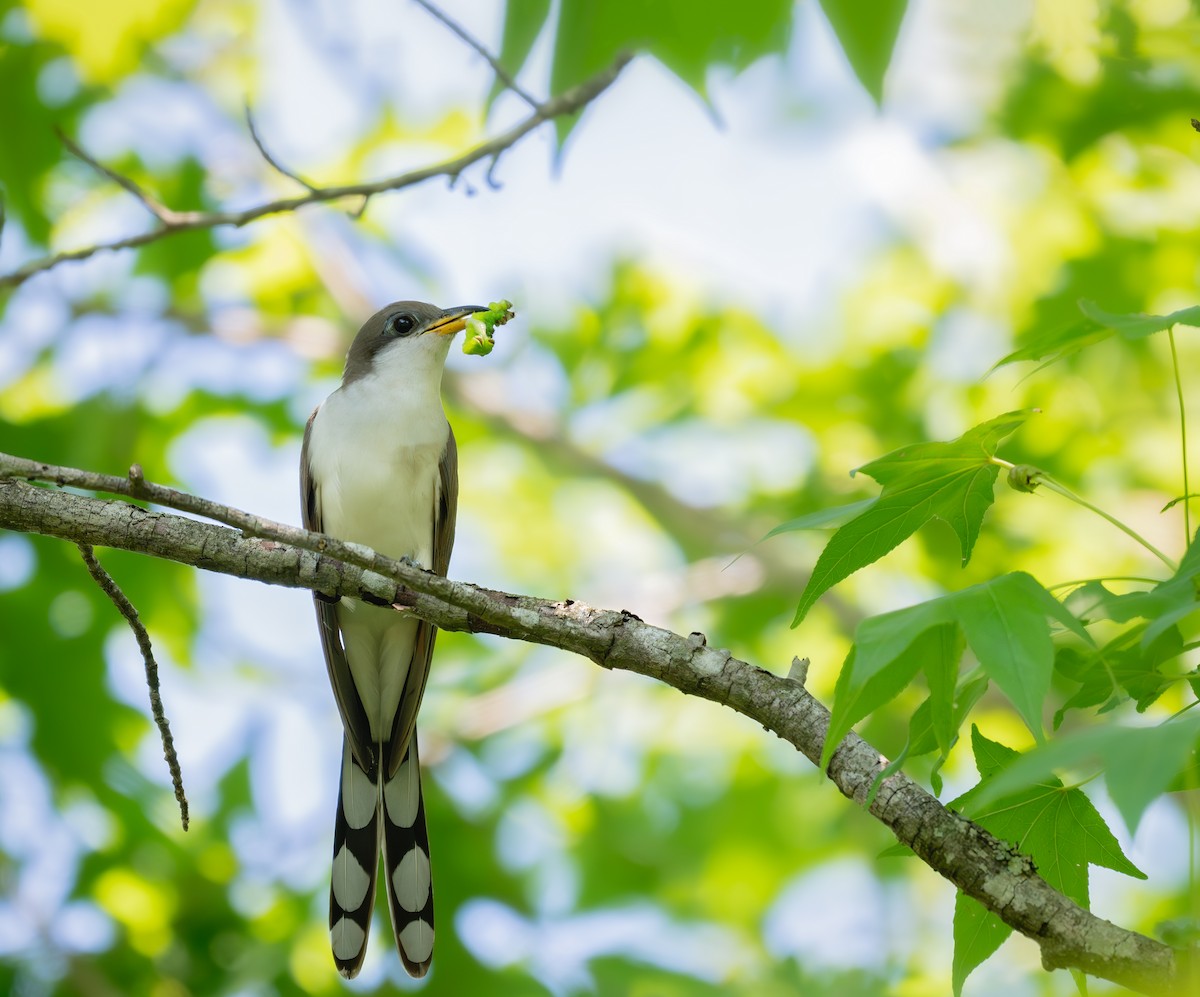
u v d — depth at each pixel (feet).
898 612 12.49
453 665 46.14
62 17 39.68
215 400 46.14
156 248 44.55
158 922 36.65
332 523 29.96
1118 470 44.32
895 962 43.29
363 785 27.61
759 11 16.19
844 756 15.92
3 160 40.45
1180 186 44.34
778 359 49.83
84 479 16.02
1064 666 15.33
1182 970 13.57
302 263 51.29
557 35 17.25
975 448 15.08
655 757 46.24
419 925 26.40
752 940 43.19
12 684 38.65
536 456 52.54
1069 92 40.96
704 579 46.37
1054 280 45.75
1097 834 15.25
